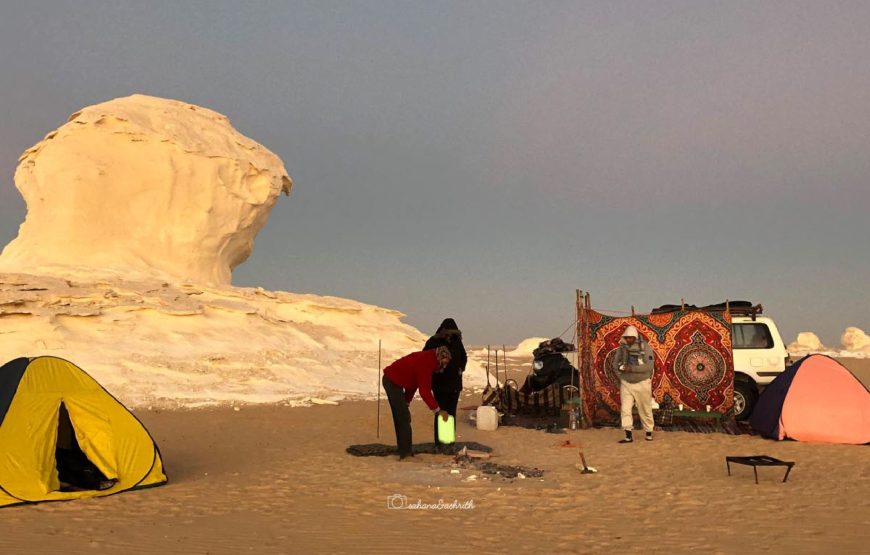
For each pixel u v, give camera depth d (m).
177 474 9.99
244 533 6.79
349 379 24.06
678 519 7.20
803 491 8.45
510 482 9.12
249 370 22.23
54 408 8.95
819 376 12.58
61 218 29.12
